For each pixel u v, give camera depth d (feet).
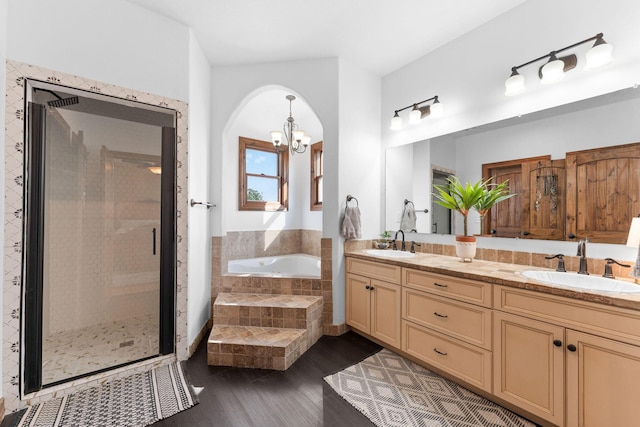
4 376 5.32
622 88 5.33
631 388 3.94
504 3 6.70
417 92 9.06
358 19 7.28
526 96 6.63
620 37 5.35
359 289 8.57
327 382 6.34
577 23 5.86
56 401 5.60
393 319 7.48
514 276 5.47
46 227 6.31
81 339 6.93
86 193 6.88
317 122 13.79
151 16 6.91
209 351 7.07
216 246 9.41
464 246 6.96
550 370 4.70
